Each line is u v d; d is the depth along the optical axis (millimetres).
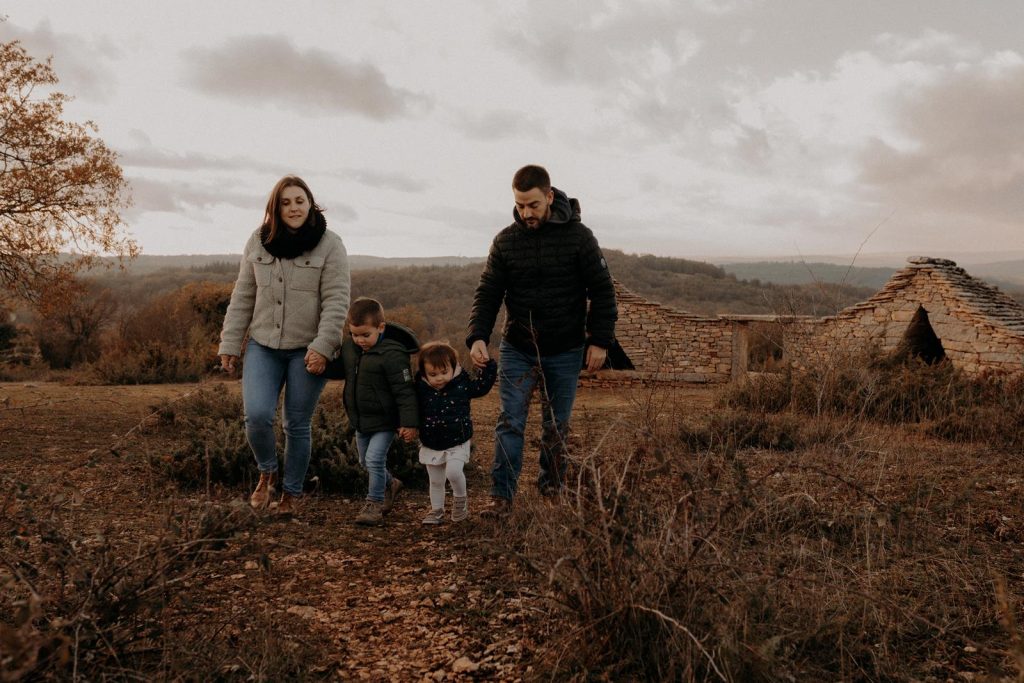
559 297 4422
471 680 2510
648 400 3838
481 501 5133
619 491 2480
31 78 14070
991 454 6480
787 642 2383
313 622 2969
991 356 15039
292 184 4324
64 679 1998
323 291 4461
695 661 2227
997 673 2400
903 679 2361
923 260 16344
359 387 4473
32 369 28141
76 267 15320
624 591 2363
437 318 61656
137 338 29172
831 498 3934
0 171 14094
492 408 11125
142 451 6062
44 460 5887
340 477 5297
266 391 4348
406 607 3152
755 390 9625
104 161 14906
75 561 2346
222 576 3338
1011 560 3551
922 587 3043
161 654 2338
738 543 2691
